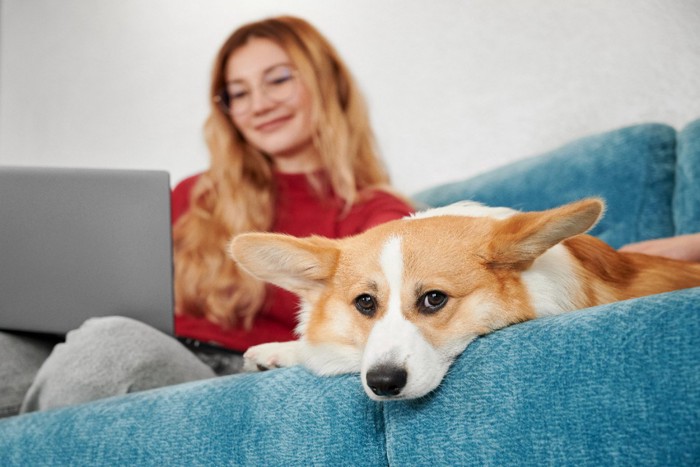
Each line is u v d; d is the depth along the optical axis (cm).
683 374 81
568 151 222
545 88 254
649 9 233
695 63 227
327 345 124
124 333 154
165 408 120
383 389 102
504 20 261
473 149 269
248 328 269
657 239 194
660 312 85
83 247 165
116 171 165
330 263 128
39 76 369
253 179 290
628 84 238
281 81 287
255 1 316
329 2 297
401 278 118
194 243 292
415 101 280
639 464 82
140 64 346
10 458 132
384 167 286
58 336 182
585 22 245
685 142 205
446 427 97
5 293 169
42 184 166
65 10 362
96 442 124
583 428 86
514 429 91
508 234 117
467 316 116
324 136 282
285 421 108
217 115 299
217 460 112
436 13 275
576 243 134
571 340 89
